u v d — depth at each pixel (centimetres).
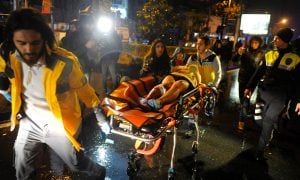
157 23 1934
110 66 583
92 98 232
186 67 436
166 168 371
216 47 1261
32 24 174
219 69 455
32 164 231
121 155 398
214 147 453
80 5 1559
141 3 2412
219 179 357
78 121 225
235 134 520
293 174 387
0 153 373
